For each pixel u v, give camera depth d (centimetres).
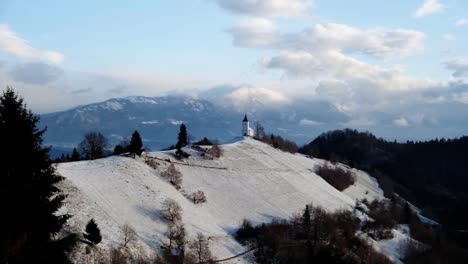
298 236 10625
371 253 10819
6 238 2878
